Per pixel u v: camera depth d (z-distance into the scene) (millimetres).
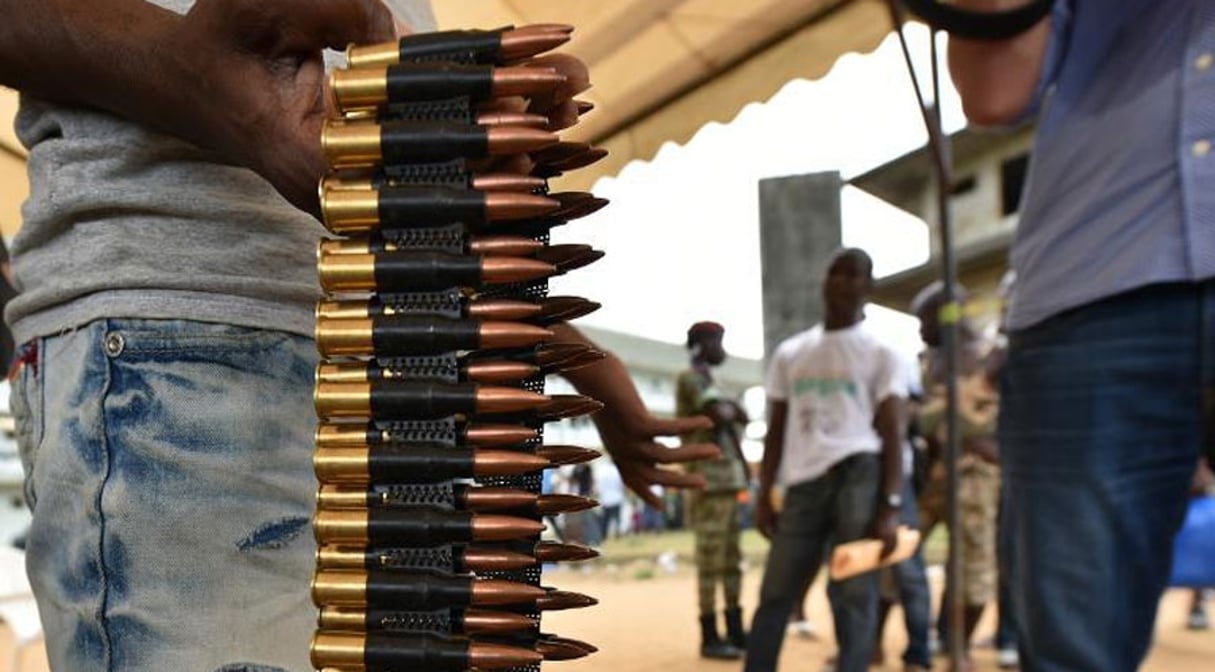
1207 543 3447
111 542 750
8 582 3320
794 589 3408
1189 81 1365
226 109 649
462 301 720
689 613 7500
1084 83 1528
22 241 846
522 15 2828
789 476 3523
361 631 699
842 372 3373
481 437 723
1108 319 1438
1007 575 1643
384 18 693
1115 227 1431
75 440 767
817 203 10898
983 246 13195
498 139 669
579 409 780
